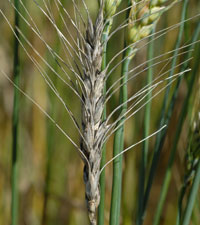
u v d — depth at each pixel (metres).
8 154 0.77
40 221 0.75
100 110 0.48
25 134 0.76
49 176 0.67
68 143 0.73
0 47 0.78
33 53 0.69
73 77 0.66
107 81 0.60
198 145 0.54
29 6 0.66
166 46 0.66
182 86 0.71
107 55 0.61
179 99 0.72
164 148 0.76
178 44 0.54
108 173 0.68
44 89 0.74
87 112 0.48
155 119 0.68
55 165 0.72
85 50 0.48
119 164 0.51
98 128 0.48
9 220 0.75
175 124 0.73
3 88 0.81
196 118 0.54
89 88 0.48
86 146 0.48
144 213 0.56
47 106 0.75
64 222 0.76
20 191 0.77
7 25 0.78
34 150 0.77
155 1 0.49
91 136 0.48
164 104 0.55
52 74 0.65
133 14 0.48
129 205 0.67
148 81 0.54
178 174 0.71
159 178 0.82
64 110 0.69
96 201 0.49
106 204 0.69
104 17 0.48
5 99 0.81
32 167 0.76
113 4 0.48
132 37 0.49
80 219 0.74
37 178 0.76
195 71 0.56
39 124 0.75
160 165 0.80
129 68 0.63
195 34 0.55
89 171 0.48
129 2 0.51
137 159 0.67
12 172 0.58
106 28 0.48
